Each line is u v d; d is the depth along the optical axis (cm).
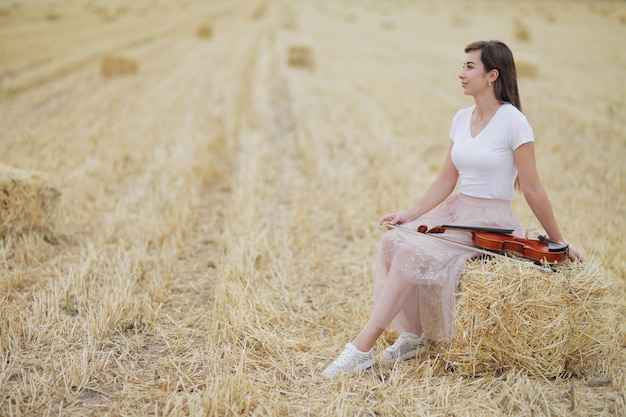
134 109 1080
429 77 1527
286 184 696
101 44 1988
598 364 325
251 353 333
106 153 784
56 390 292
